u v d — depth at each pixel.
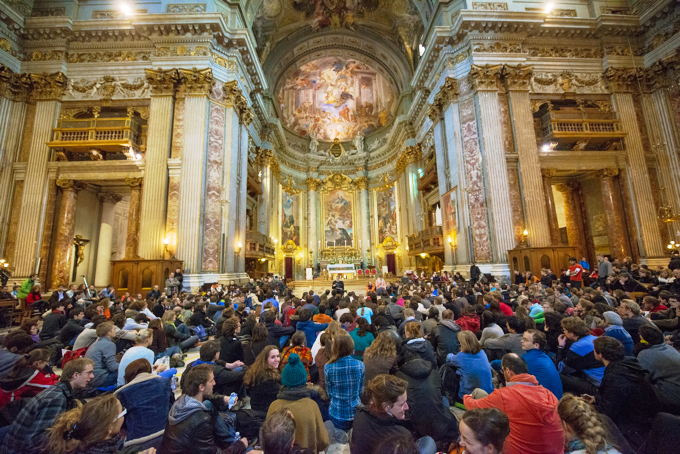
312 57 23.08
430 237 15.73
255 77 15.40
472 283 9.95
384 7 19.64
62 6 12.66
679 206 12.11
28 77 11.98
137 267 10.16
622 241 12.27
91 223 14.21
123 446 2.14
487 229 12.05
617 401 2.18
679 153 12.31
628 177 12.49
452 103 13.30
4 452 1.85
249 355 3.69
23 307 8.43
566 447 1.46
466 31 13.00
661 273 7.69
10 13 11.59
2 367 2.68
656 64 12.79
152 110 11.84
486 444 1.25
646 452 1.72
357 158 26.22
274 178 22.17
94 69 12.48
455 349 3.68
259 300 8.27
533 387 1.88
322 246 25.23
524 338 2.87
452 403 3.24
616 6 13.66
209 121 12.18
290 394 2.23
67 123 12.10
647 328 2.65
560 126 12.78
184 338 5.39
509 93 12.70
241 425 2.54
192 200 11.36
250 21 15.33
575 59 13.43
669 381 2.37
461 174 12.79
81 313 5.26
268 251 18.75
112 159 12.48
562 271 10.57
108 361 3.40
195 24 12.14
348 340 2.74
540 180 12.05
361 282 18.98
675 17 12.33
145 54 12.55
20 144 11.80
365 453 1.78
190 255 11.02
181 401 2.00
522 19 12.78
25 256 11.03
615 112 13.03
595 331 3.57
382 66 22.91
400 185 22.12
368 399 2.06
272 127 20.69
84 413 1.50
